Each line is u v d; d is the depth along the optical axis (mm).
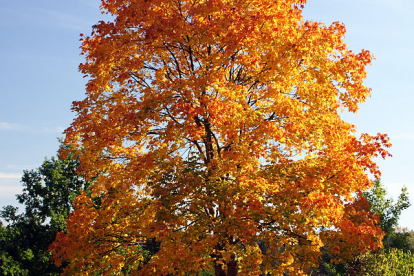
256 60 11953
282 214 10562
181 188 11258
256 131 11289
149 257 13766
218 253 12648
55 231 34562
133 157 14484
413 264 25469
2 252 34750
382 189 31828
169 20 11742
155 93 12320
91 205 14250
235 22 11570
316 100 12820
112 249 13492
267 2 12219
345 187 12406
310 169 11922
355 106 13523
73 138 14141
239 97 11633
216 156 12641
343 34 13320
